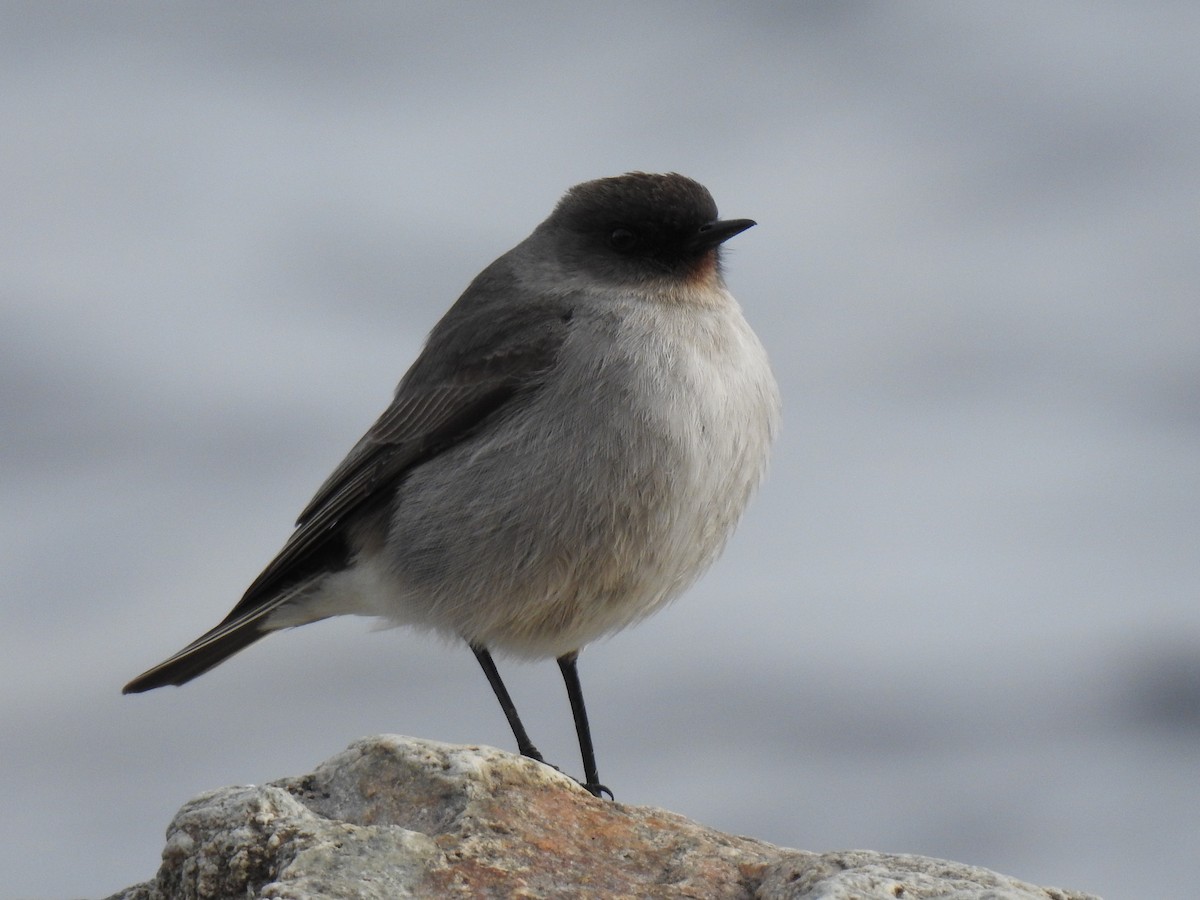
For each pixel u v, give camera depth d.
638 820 5.34
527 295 7.64
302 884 4.74
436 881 4.85
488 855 4.99
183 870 5.09
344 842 4.96
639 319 7.31
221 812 5.12
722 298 7.65
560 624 7.45
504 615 7.39
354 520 7.93
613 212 7.63
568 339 7.30
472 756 5.43
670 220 7.55
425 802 5.29
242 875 4.96
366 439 7.94
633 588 7.30
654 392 7.07
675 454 7.07
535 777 5.44
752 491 7.50
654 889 4.97
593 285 7.56
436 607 7.48
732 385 7.28
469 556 7.32
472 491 7.31
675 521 7.14
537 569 7.20
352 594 8.03
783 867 5.04
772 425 7.54
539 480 7.14
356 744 5.51
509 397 7.43
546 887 4.89
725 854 5.16
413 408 7.72
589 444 7.08
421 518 7.48
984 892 4.71
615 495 7.08
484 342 7.54
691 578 7.48
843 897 4.63
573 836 5.19
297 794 5.40
